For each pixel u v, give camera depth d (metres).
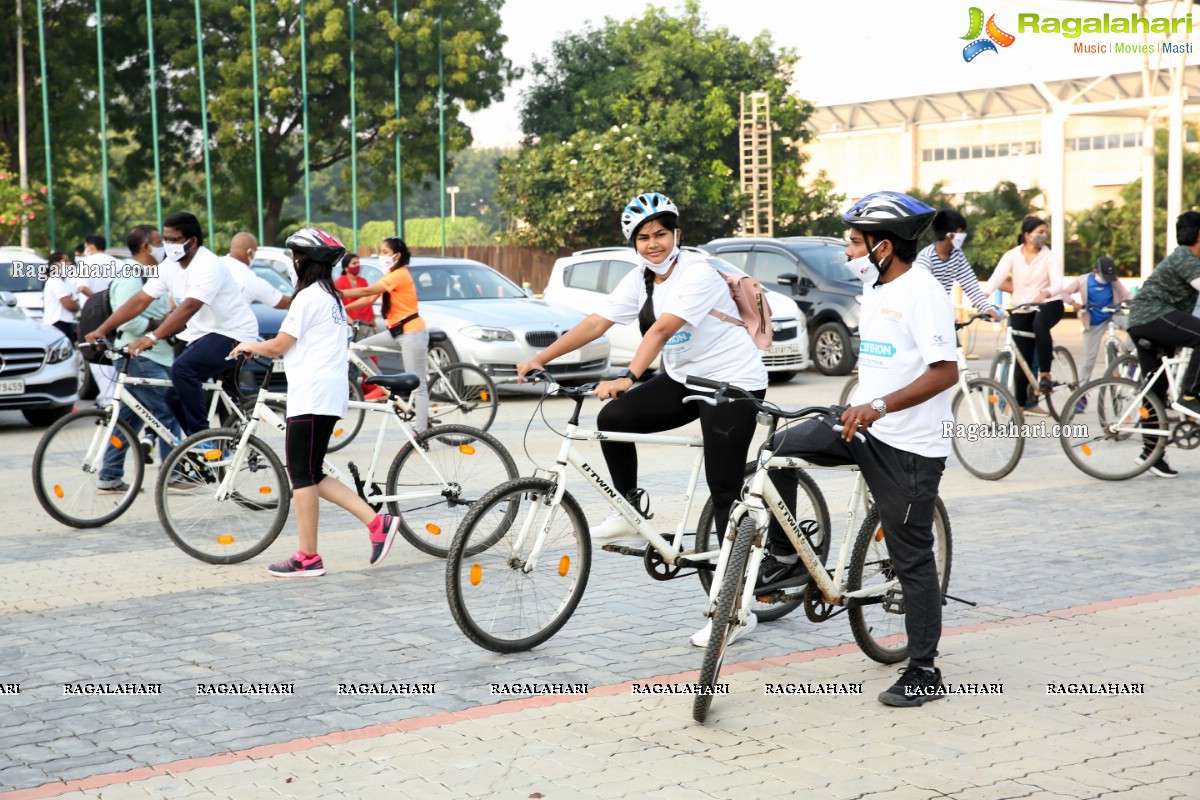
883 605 5.40
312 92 38.97
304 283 6.93
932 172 45.44
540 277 39.22
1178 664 5.37
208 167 36.44
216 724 4.71
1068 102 30.25
